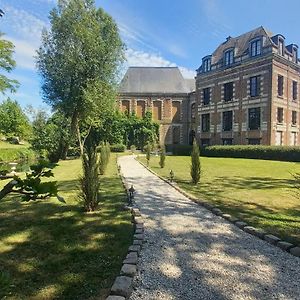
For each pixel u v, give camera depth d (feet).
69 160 106.42
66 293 12.60
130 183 45.19
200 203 30.63
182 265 15.76
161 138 178.81
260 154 102.27
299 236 19.95
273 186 41.55
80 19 100.42
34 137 116.98
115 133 165.89
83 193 27.61
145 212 27.30
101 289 12.95
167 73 186.80
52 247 17.93
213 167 70.54
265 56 111.14
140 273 14.71
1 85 74.74
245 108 118.83
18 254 16.79
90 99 99.14
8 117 165.17
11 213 25.94
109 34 105.70
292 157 93.56
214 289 13.23
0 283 5.81
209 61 137.08
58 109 106.93
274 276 14.55
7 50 73.56
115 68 108.06
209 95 136.98
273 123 109.91
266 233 20.34
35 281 13.62
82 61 99.45
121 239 19.43
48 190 5.96
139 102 180.86
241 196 34.01
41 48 101.14
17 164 6.64
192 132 175.22
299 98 122.11
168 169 65.98
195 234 21.07
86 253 17.01
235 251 17.84
